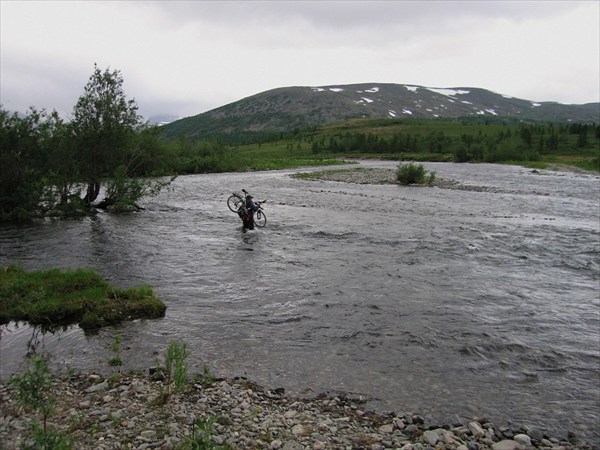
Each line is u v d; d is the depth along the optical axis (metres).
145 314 11.88
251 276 15.48
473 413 7.82
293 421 7.32
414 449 6.65
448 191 44.47
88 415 7.24
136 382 8.37
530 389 8.66
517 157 108.56
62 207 28.03
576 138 149.00
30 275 14.02
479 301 13.45
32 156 27.55
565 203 36.47
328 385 8.62
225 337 10.69
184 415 7.29
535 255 19.03
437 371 9.27
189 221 26.06
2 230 23.14
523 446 6.87
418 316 12.18
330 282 14.95
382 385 8.66
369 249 19.55
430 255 18.69
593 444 7.02
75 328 11.09
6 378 8.59
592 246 20.70
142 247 19.45
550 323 11.90
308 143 187.12
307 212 29.48
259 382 8.66
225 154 81.56
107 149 30.22
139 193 30.58
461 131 195.62
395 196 39.44
